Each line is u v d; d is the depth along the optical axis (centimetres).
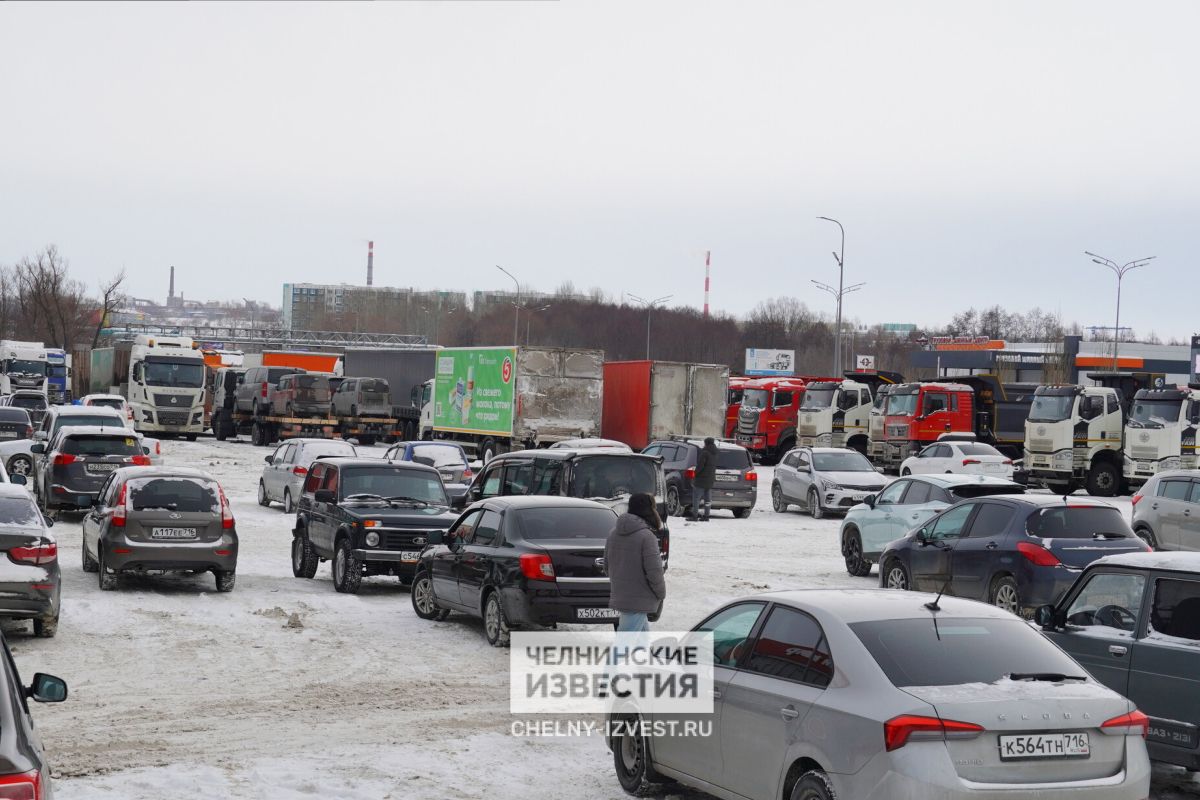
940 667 700
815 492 3334
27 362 6762
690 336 16250
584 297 17325
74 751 969
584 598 1405
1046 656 731
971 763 648
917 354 10838
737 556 2448
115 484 1834
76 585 1836
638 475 1888
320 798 854
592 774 939
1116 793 670
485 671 1316
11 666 597
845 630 728
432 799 860
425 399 6069
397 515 1858
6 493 1435
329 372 8200
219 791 861
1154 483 2253
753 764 757
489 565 1465
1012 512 1570
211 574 2034
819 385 5584
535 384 4300
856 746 671
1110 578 959
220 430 6519
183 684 1223
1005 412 5222
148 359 5925
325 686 1227
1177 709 873
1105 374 4838
